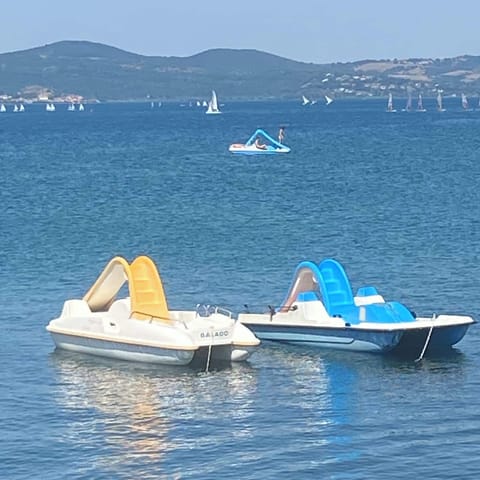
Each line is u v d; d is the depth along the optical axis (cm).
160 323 3356
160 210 7112
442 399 2958
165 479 2439
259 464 2516
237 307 4019
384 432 2709
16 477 2445
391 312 3444
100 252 5331
